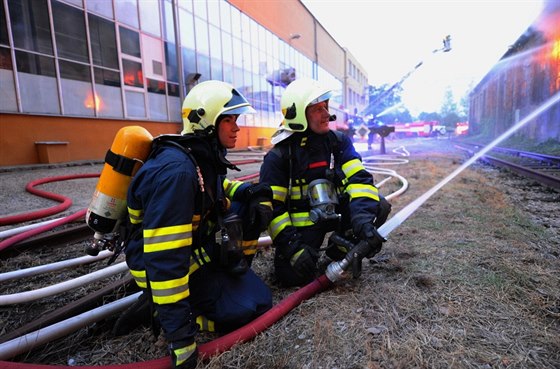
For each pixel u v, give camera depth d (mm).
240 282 1809
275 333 1676
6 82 8250
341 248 2303
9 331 1850
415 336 1587
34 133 8836
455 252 2578
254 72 19781
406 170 8266
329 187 2143
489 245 2715
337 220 2271
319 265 2467
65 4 9328
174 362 1365
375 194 2100
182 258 1350
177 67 13453
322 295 2006
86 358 1632
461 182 6270
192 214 1399
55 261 2729
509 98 22672
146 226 1336
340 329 1674
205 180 1571
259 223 1916
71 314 1883
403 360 1426
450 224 3373
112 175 1469
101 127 10492
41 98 8930
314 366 1446
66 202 4035
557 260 2416
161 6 12734
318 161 2166
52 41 9047
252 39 19469
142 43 11930
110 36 10727
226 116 1575
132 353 1643
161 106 12906
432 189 5383
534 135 17266
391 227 2936
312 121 2074
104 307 1794
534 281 2082
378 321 1725
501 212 3822
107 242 1640
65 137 9508
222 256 1646
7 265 2617
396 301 1893
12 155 8453
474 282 2072
